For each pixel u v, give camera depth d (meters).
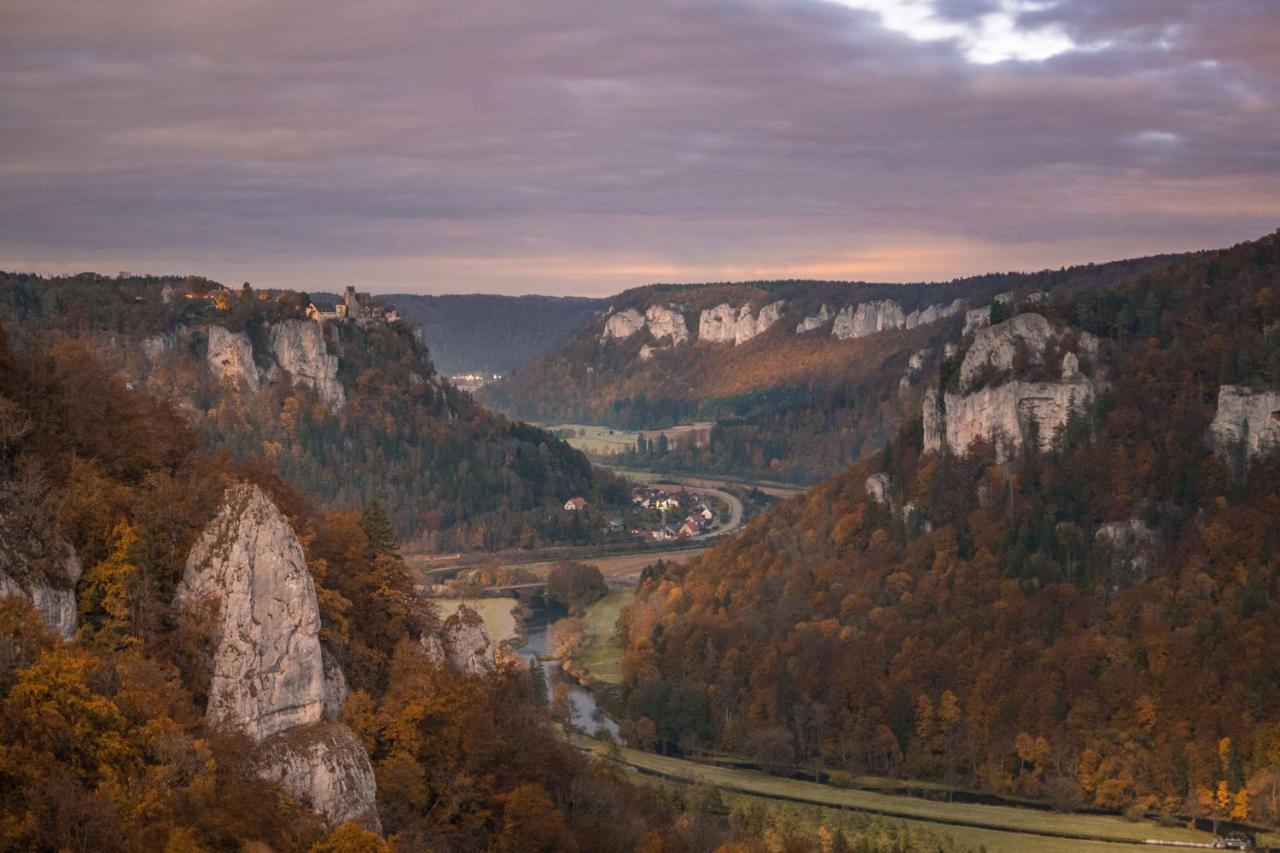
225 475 123.75
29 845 85.44
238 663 103.12
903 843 199.88
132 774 92.19
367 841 98.00
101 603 103.62
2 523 99.69
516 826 124.25
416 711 121.44
